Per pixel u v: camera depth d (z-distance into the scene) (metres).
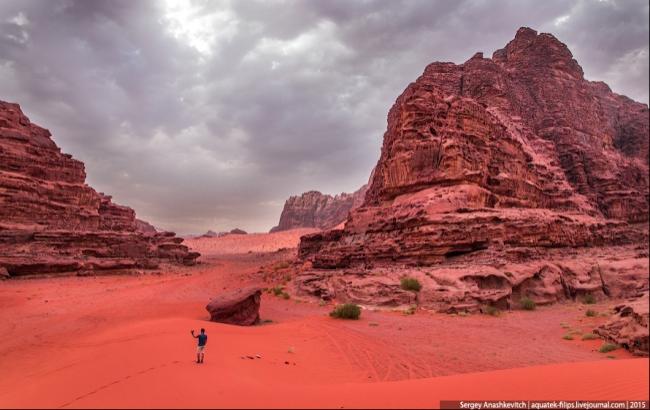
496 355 18.56
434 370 16.06
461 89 79.56
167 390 9.67
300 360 16.41
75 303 32.50
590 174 72.12
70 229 57.84
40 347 19.88
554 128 76.75
